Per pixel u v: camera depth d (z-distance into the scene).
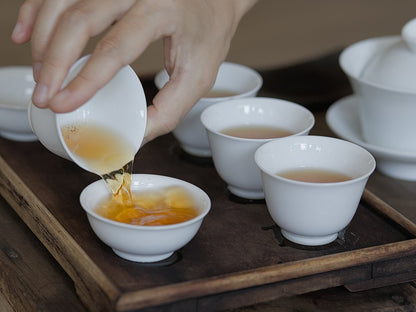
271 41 0.90
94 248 0.57
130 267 0.55
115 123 0.58
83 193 0.57
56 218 0.61
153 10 0.55
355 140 0.70
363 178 0.56
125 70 0.58
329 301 0.57
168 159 0.70
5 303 0.59
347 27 0.95
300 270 0.55
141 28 0.54
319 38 0.91
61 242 0.57
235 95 0.73
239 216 0.62
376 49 0.74
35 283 0.58
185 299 0.52
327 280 0.56
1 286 0.60
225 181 0.64
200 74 0.60
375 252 0.57
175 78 0.60
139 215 0.57
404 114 0.67
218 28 0.61
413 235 0.59
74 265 0.56
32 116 0.57
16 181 0.65
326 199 0.56
